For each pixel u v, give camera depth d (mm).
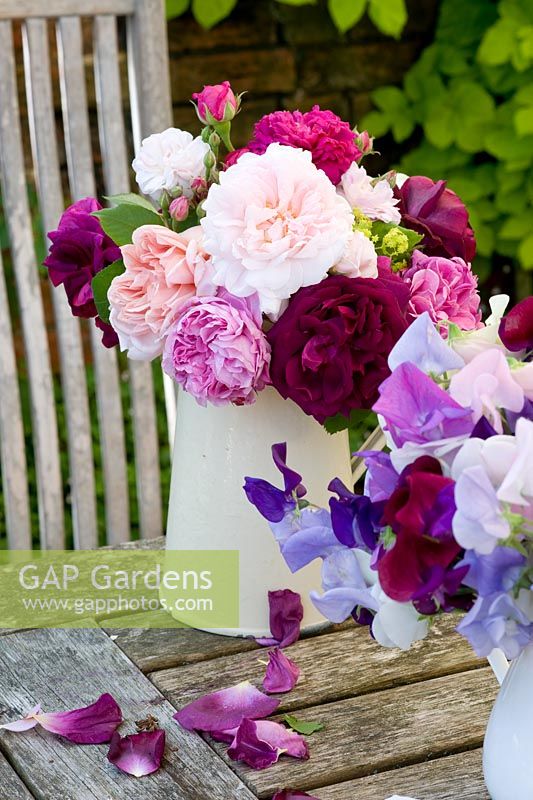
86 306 1124
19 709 978
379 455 688
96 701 985
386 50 2768
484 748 805
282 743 901
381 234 1078
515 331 724
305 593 1097
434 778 866
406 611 688
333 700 992
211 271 975
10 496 1653
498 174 2650
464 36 2674
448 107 2666
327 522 769
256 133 1075
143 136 1617
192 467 1086
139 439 1688
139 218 1060
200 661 1068
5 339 1616
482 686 997
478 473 607
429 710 961
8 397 1626
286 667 1009
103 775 882
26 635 1120
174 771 885
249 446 1053
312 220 944
